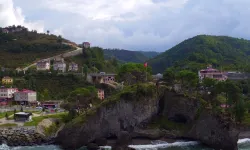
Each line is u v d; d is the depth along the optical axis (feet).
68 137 406.62
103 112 433.89
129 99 454.81
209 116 433.48
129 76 640.58
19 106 606.14
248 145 422.82
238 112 499.10
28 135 408.87
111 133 438.81
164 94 502.79
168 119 488.44
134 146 402.72
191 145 419.95
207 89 586.45
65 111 550.77
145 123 471.21
